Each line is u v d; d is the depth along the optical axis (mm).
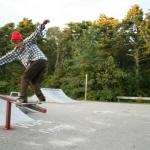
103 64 33094
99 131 9375
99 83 32844
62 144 7480
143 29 37062
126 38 38500
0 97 8117
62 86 34844
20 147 6996
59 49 42500
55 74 36594
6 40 38438
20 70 37469
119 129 9867
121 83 33750
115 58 38500
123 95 33625
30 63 6910
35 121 10594
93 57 33688
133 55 38062
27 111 12758
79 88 33188
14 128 9102
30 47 6867
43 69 6973
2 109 10281
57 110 14625
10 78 37688
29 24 39781
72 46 37125
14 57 6949
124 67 39281
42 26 6898
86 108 16438
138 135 8969
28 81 6953
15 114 10500
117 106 19188
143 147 7480
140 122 11633
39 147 7086
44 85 37000
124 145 7605
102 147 7320
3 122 9492
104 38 37656
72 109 15469
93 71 33375
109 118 12430
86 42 34375
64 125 10141
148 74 37969
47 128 9453
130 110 16391
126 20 38531
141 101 30844
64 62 37125
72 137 8328
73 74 34688
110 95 32344
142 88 37438
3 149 6754
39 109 7332
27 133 8555
